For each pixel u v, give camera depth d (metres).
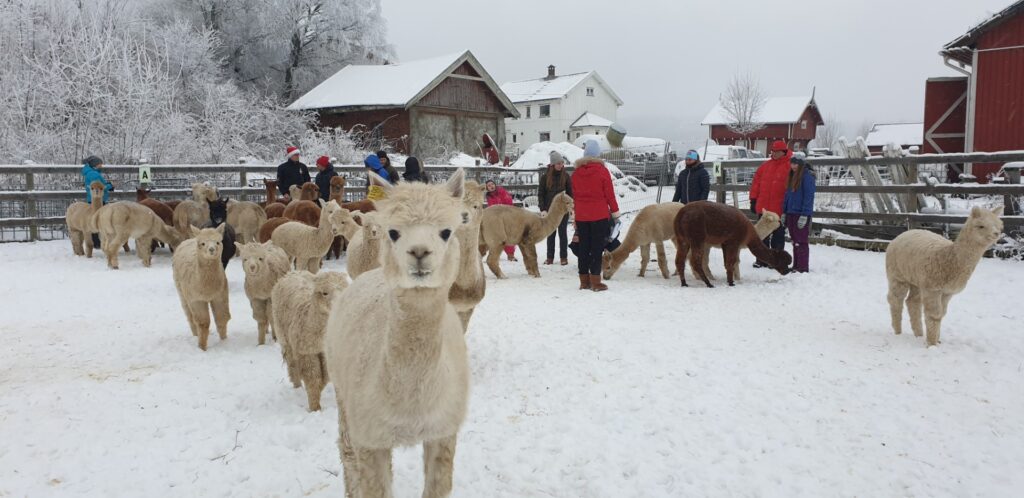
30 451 4.08
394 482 3.74
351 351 2.93
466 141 33.41
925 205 11.59
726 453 3.95
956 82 19.28
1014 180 10.45
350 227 9.26
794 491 3.51
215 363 5.86
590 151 9.02
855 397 4.75
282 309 4.96
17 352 6.18
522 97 58.09
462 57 32.28
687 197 11.46
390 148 29.97
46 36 22.06
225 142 25.22
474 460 3.94
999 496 3.37
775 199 10.41
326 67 38.56
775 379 5.18
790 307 7.75
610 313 7.63
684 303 8.15
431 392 2.64
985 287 7.96
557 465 3.87
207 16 34.50
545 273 11.02
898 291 6.31
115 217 10.71
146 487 3.67
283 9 35.22
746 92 51.97
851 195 14.11
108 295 8.77
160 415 4.64
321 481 3.74
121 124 21.08
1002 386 4.83
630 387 5.11
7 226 13.37
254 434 4.33
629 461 3.88
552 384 5.22
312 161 26.17
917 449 3.92
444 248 2.47
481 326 7.13
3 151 18.89
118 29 25.50
